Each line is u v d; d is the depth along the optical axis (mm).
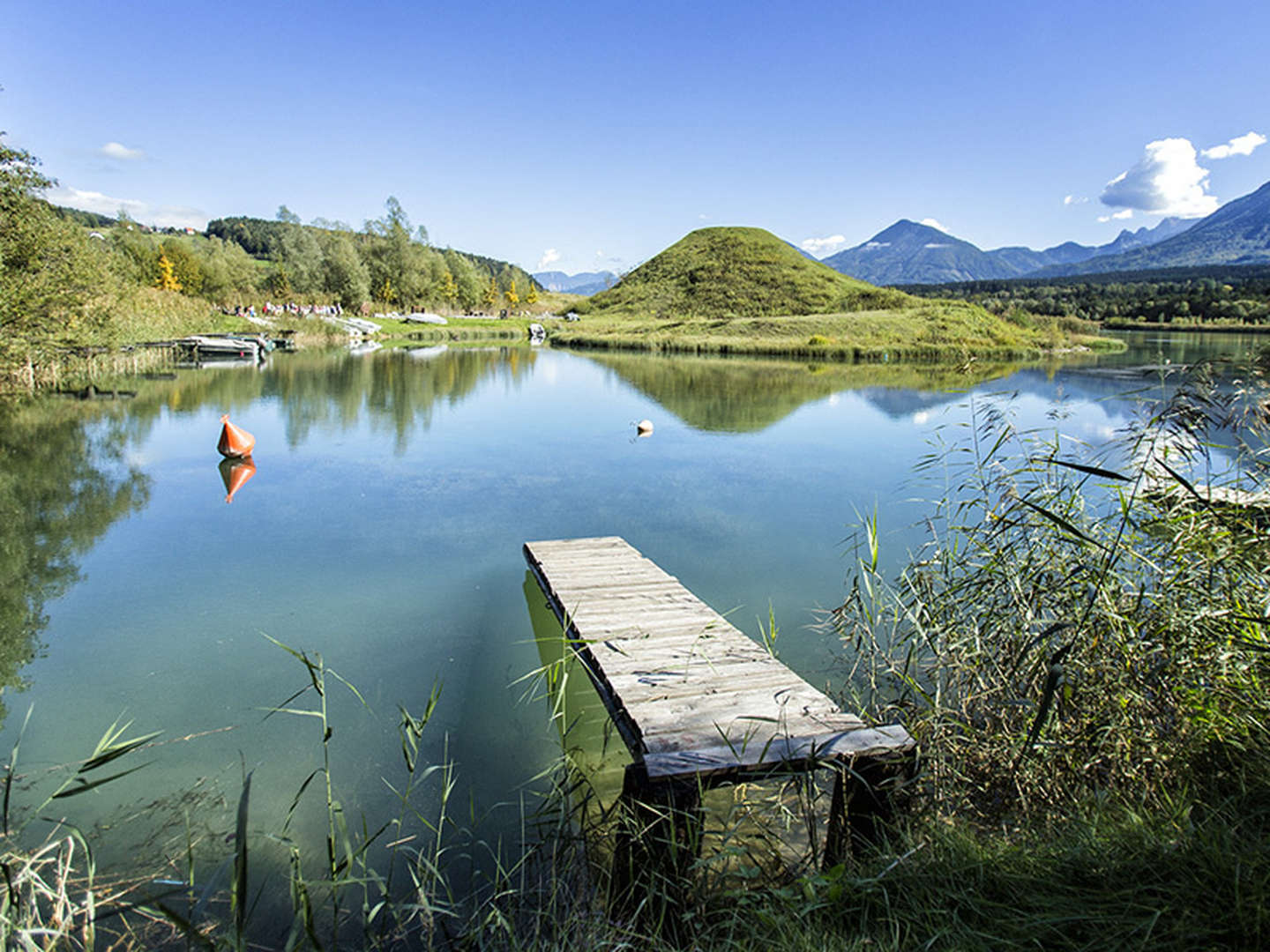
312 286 51031
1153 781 3221
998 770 3555
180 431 14336
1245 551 3535
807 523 8867
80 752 4301
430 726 4637
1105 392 19719
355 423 15688
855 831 3176
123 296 24422
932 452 12703
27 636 5891
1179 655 3441
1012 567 4219
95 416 15516
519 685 5203
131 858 3389
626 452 13008
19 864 3250
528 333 52469
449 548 8070
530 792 3996
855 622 5445
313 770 4156
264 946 2877
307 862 3391
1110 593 3773
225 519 9070
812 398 19984
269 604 6578
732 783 3135
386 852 3480
